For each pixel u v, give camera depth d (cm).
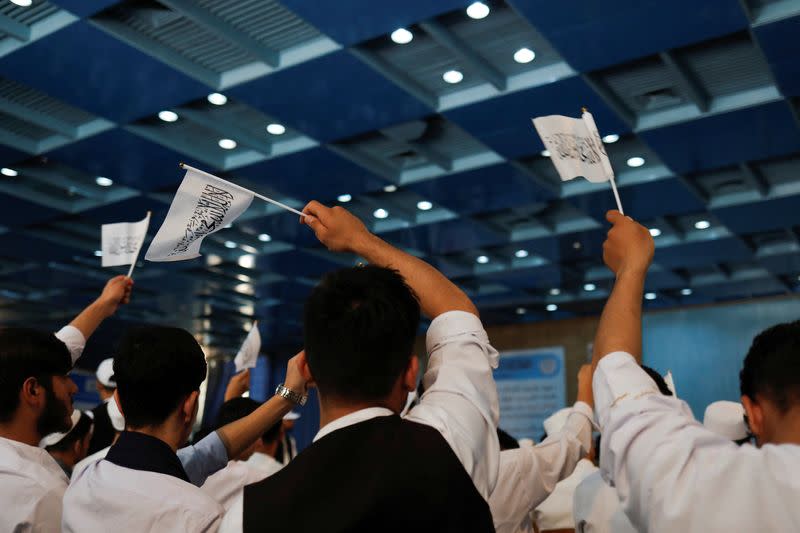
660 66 734
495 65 738
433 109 788
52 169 970
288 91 758
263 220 1080
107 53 697
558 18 636
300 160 905
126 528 161
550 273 1295
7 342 213
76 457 304
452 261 1271
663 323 1461
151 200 1012
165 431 178
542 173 953
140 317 1580
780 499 113
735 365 1395
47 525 192
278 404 207
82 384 1716
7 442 203
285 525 119
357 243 152
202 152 909
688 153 863
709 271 1320
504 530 195
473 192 983
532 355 1619
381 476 121
